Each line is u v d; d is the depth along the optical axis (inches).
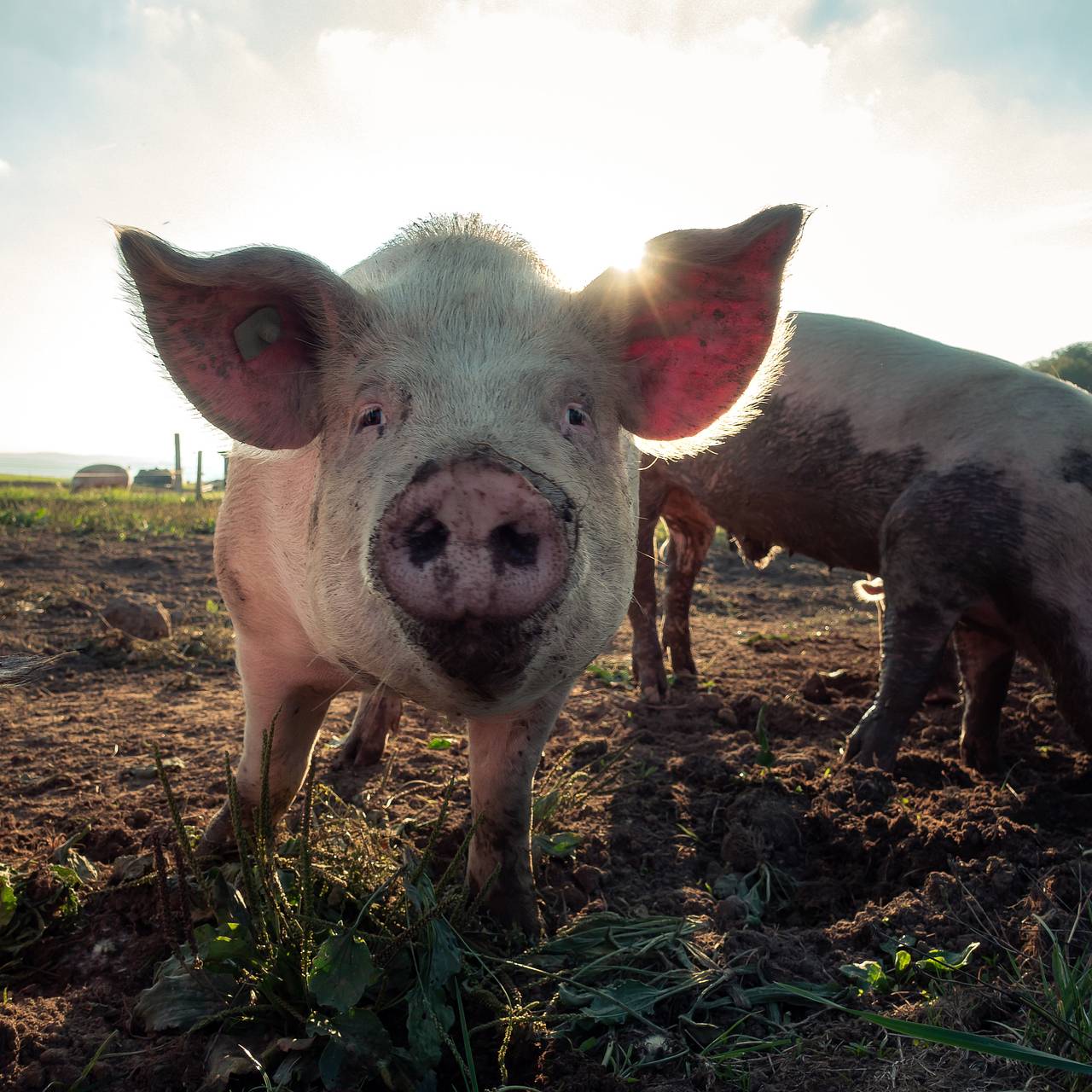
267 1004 30.1
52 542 153.9
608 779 53.5
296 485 33.8
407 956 31.9
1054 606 51.8
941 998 32.2
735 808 50.2
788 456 65.1
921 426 58.9
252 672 38.8
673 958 36.1
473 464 24.9
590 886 43.1
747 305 34.2
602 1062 30.5
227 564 37.8
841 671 80.2
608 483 32.1
